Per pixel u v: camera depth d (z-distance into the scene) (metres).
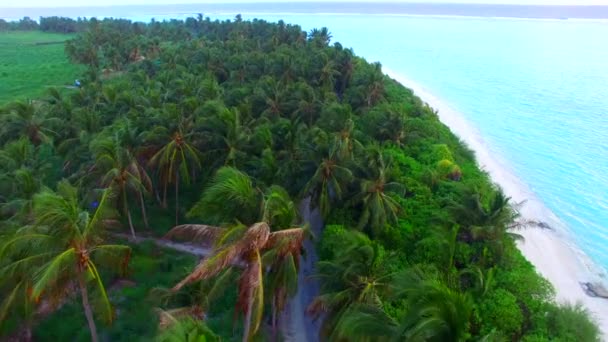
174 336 18.61
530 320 30.39
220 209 24.23
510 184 62.25
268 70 80.75
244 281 24.16
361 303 24.59
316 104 58.28
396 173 46.50
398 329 18.80
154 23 176.75
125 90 63.41
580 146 76.56
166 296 29.11
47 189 31.73
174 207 48.19
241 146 42.25
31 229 23.89
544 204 57.09
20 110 52.16
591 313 35.66
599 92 112.81
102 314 25.97
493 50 189.50
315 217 46.88
